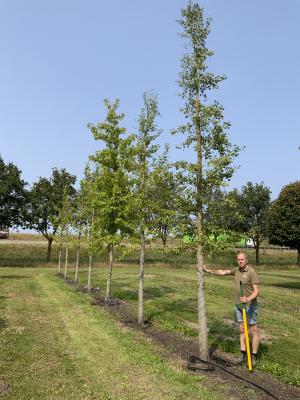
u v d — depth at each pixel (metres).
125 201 15.00
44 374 6.91
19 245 49.59
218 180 8.57
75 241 23.78
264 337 10.40
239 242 8.92
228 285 23.05
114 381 6.66
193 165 8.55
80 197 23.50
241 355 8.23
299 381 7.07
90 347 8.65
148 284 22.69
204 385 6.74
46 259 43.97
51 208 40.12
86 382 6.59
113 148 16.88
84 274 29.78
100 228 16.80
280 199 25.72
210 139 8.70
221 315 13.15
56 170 42.03
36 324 10.94
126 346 8.80
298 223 24.81
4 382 6.48
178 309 14.21
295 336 10.54
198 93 8.83
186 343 9.66
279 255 54.59
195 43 8.88
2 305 14.08
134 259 45.03
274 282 27.45
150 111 13.20
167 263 41.25
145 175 13.05
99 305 14.94
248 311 8.18
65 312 12.87
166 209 9.79
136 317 12.83
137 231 12.44
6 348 8.40
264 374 7.59
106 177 16.27
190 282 24.52
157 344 9.40
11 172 39.81
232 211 8.90
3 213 39.03
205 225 8.74
